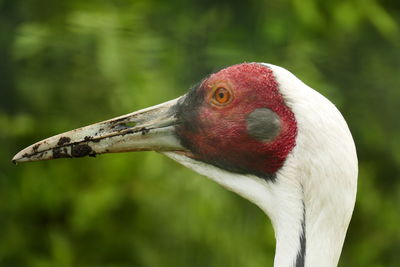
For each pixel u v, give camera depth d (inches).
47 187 493.4
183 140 289.0
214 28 471.2
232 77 281.0
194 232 474.3
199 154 287.1
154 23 469.7
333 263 268.8
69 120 477.7
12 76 471.5
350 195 266.8
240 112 279.1
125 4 471.5
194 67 457.1
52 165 496.4
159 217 480.4
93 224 494.6
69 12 466.0
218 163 284.8
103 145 293.1
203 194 457.4
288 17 477.1
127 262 500.1
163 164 454.9
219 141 282.8
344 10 481.1
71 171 497.0
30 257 497.4
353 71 497.0
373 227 537.3
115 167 479.8
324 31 493.7
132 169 479.5
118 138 292.8
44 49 459.2
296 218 270.4
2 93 474.6
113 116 471.5
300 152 270.2
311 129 267.9
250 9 473.7
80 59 461.7
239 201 477.1
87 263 500.1
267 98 275.7
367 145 516.7
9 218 498.9
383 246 532.1
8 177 493.0
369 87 499.8
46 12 469.7
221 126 282.0
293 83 274.1
